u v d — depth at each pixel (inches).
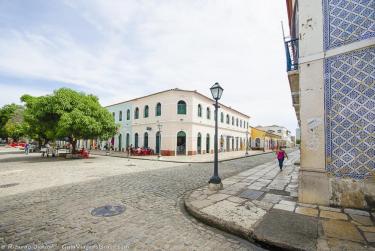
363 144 185.2
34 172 417.7
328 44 206.4
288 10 389.7
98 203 212.8
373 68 182.5
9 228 151.9
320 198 201.9
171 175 397.4
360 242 127.2
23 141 2028.8
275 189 270.4
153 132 983.0
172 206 211.0
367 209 182.9
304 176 210.4
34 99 768.9
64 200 221.8
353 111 190.4
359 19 191.0
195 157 825.5
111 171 442.9
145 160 720.3
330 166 199.5
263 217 168.4
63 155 800.9
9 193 249.6
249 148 1707.7
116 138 1237.1
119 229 152.9
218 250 127.6
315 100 210.1
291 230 143.9
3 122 1731.1
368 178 183.0
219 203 207.5
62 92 714.8
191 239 141.1
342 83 196.9
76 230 149.6
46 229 150.6
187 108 933.8
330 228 146.9
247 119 1669.5
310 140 210.1
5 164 559.2
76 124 653.3
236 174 412.5
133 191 265.4
